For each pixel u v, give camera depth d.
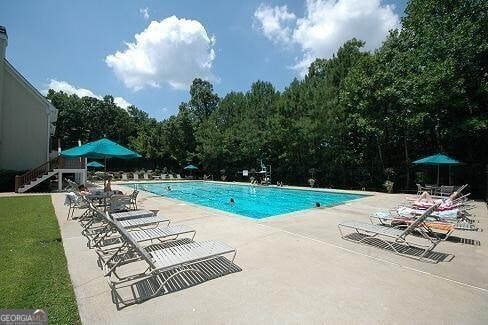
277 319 3.19
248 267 4.75
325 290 3.91
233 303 3.56
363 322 3.13
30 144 21.03
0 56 19.81
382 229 6.13
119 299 3.65
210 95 50.50
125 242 4.82
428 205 8.54
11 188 18.58
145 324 3.10
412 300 3.64
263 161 29.50
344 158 23.00
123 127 51.16
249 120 31.41
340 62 24.05
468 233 7.28
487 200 13.38
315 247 5.85
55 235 6.68
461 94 15.59
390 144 22.02
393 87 18.31
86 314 3.28
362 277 4.36
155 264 4.00
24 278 4.21
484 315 3.29
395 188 21.23
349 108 21.56
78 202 9.48
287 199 17.69
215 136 32.38
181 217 8.91
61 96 50.09
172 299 3.67
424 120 17.81
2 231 7.06
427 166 20.14
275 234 6.84
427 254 5.50
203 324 3.09
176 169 40.81
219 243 5.03
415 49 18.72
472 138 17.17
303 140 24.14
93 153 10.42
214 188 24.69
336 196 18.00
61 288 3.92
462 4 16.16
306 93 24.69
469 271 4.64
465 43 14.83
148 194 16.81
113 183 27.23
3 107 20.25
